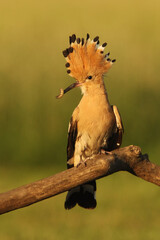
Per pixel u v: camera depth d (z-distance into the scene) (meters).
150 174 10.48
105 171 10.05
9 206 9.70
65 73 29.17
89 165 10.00
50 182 9.84
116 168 10.19
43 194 9.82
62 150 26.38
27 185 9.80
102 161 10.02
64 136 26.56
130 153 10.25
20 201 9.73
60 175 9.91
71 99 27.72
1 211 9.70
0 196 9.66
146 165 10.43
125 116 27.41
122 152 10.26
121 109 27.66
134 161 10.31
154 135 27.03
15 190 9.73
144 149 26.38
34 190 9.77
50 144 26.44
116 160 10.12
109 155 10.16
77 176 9.98
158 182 10.55
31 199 9.79
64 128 26.75
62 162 26.22
